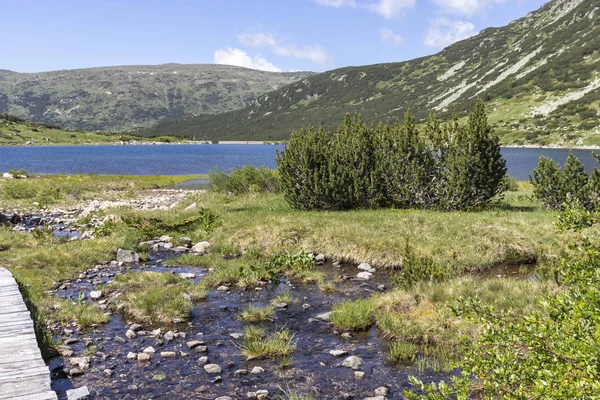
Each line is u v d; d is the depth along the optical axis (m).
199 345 9.00
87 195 39.53
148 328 10.03
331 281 13.68
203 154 153.38
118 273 14.59
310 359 8.37
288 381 7.49
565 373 3.69
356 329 9.80
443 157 21.81
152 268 15.41
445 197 21.48
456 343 8.59
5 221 24.00
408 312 10.05
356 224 18.14
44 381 6.45
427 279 11.91
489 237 16.09
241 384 7.38
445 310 9.59
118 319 10.55
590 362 3.51
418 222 18.33
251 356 8.42
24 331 8.28
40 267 14.86
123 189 46.97
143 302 10.91
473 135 20.84
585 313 3.74
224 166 96.06
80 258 15.96
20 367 6.87
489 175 21.08
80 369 7.85
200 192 40.06
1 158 123.19
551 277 11.12
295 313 10.94
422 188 21.84
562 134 144.62
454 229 17.06
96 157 133.00
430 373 7.68
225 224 20.06
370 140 23.64
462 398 3.99
